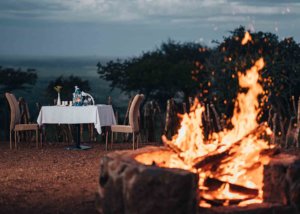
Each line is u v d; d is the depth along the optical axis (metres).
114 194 5.07
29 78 27.30
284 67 17.38
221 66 18.70
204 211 5.09
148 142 12.60
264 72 17.28
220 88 18.12
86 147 11.33
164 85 24.19
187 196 4.76
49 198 6.23
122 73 26.16
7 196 6.34
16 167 8.66
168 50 30.50
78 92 11.24
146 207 4.79
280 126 11.27
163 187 4.75
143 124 12.81
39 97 20.66
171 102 12.44
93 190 6.64
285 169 5.30
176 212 4.75
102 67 26.64
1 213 5.60
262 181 5.68
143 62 25.14
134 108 10.78
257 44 19.23
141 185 4.80
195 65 24.20
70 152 10.62
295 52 18.38
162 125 12.77
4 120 13.26
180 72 23.72
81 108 10.80
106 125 10.99
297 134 10.73
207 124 11.71
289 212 5.24
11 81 26.70
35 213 5.60
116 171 5.06
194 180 4.85
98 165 8.78
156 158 5.80
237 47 19.67
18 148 11.34
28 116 12.55
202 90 19.73
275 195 5.38
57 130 12.86
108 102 12.91
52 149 11.15
